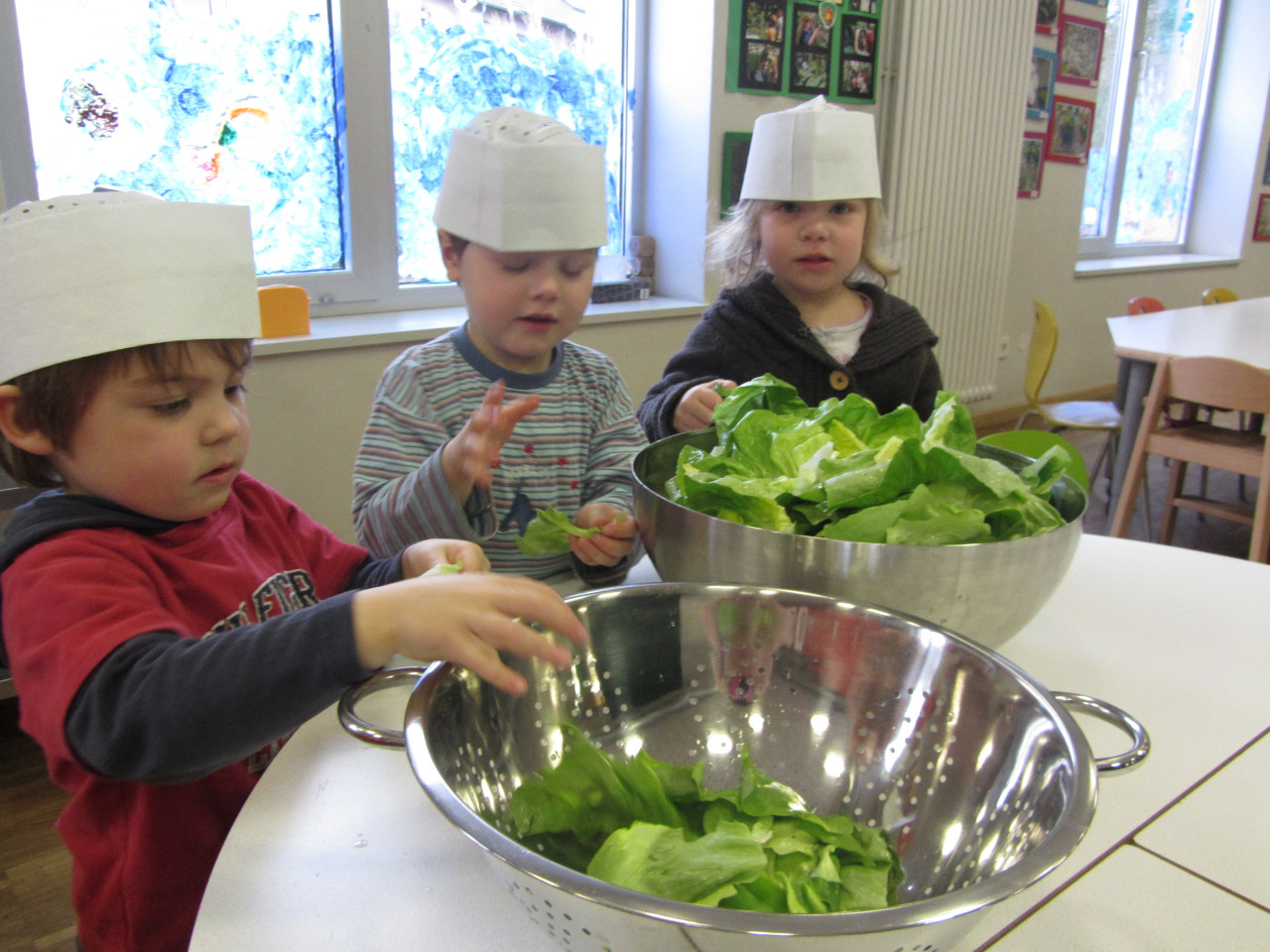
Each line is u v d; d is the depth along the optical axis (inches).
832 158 50.7
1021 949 17.7
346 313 87.6
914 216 123.9
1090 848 20.6
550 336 36.8
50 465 25.2
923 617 25.2
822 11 106.7
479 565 28.4
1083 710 21.7
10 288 21.9
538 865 14.0
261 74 77.9
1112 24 166.7
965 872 19.2
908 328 57.2
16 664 22.3
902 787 22.2
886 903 18.6
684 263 106.5
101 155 70.8
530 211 33.6
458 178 35.6
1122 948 17.9
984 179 133.7
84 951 26.4
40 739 22.0
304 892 19.0
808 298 57.4
